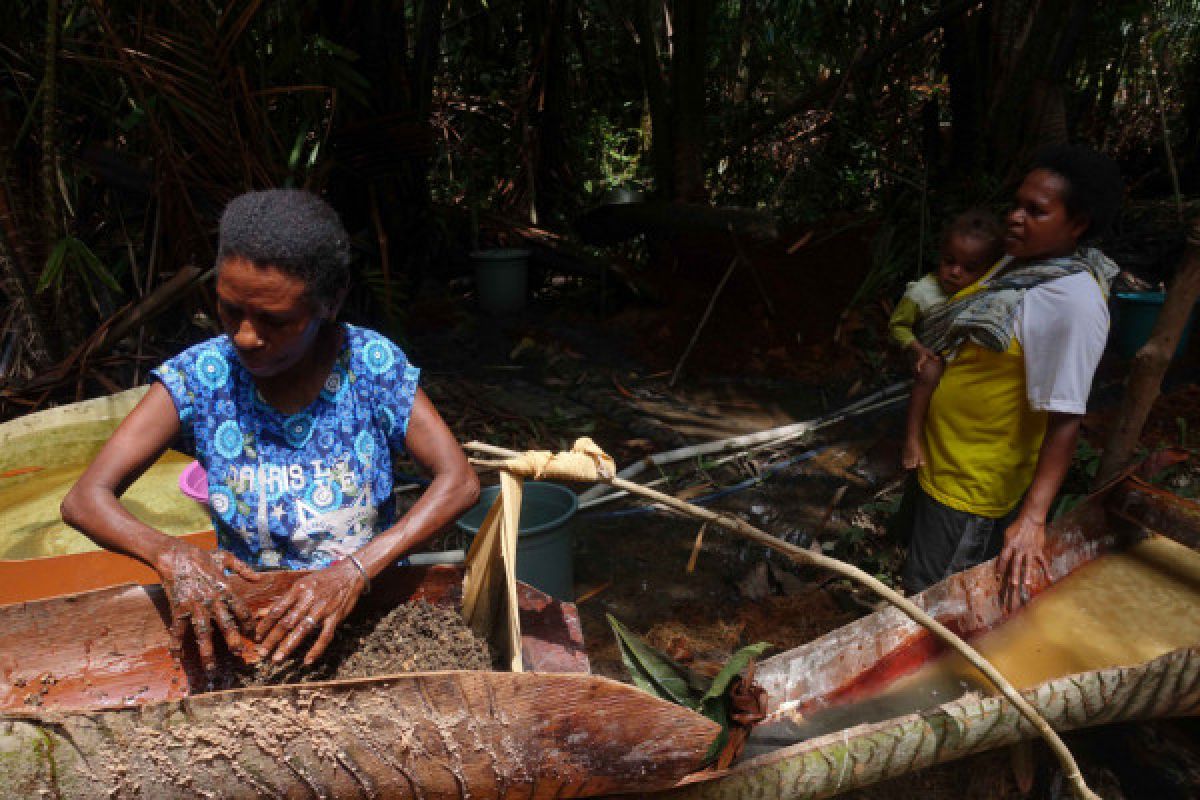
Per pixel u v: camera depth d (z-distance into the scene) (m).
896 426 4.89
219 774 1.49
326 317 1.60
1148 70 8.98
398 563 1.93
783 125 8.94
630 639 2.15
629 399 5.26
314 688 1.48
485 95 7.90
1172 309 2.73
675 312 6.09
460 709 1.54
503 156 7.85
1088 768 2.45
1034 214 2.30
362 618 1.88
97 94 4.40
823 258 5.97
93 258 3.82
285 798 1.53
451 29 7.88
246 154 4.33
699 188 6.73
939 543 2.63
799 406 5.23
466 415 4.97
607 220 6.52
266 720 1.47
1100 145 9.30
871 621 2.50
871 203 8.22
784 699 2.38
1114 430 2.94
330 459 1.71
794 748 1.92
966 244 2.74
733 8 9.27
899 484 4.30
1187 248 2.69
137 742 1.45
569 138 8.02
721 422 5.03
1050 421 2.35
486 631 1.87
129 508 2.65
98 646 1.83
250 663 1.76
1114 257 7.08
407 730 1.52
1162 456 2.73
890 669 2.47
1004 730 2.04
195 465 2.70
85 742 1.44
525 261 6.42
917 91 9.22
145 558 1.61
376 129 5.00
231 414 1.68
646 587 3.57
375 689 1.50
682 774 1.67
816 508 4.16
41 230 4.05
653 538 3.92
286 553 1.74
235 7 4.06
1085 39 7.40
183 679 1.85
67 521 1.62
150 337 4.27
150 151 4.55
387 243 5.95
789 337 5.77
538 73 7.52
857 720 2.35
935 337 2.62
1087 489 3.92
